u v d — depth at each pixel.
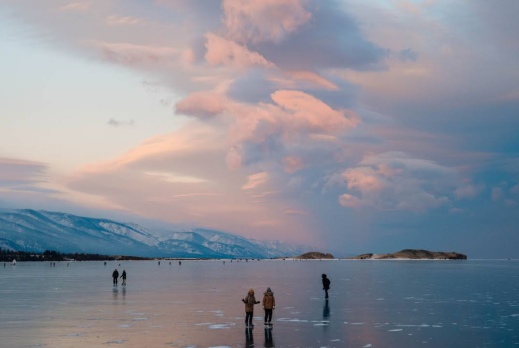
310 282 90.62
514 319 37.00
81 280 95.81
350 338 28.75
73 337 29.08
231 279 103.19
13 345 26.67
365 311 42.09
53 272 143.88
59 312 41.38
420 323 34.88
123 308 44.50
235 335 29.73
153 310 42.88
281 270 174.00
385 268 194.62
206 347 26.02
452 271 152.50
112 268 194.38
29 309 43.62
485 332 31.02
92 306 46.16
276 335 29.73
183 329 32.06
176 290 68.31
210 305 47.22
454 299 53.09
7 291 65.56
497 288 70.88
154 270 174.00
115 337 29.08
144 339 28.38
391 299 53.34
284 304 48.19
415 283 84.94
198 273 142.12
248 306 33.31
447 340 28.22
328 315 39.41
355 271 155.88
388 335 29.84
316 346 26.38
